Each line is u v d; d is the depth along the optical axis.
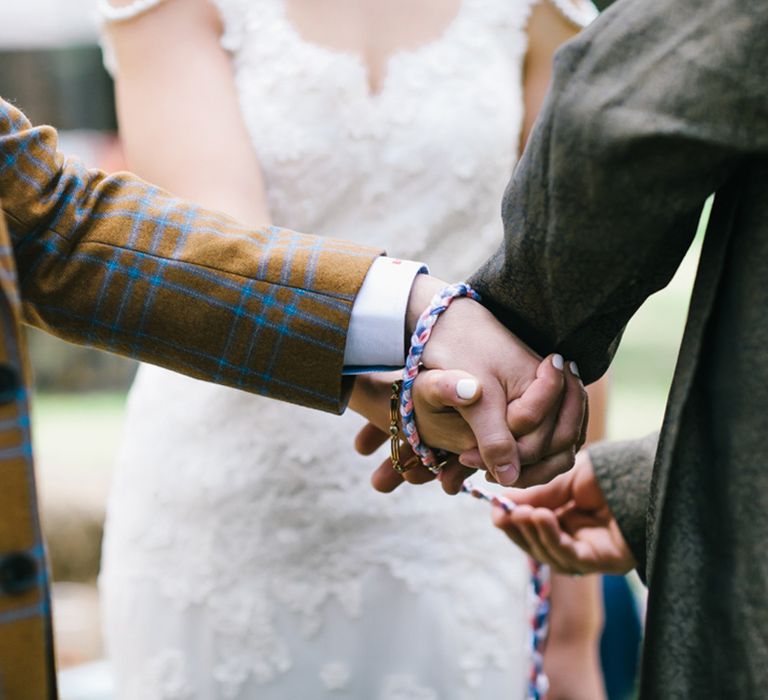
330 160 1.53
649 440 1.43
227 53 1.57
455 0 1.57
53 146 1.21
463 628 1.61
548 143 1.02
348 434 1.58
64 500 3.76
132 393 1.70
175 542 1.61
